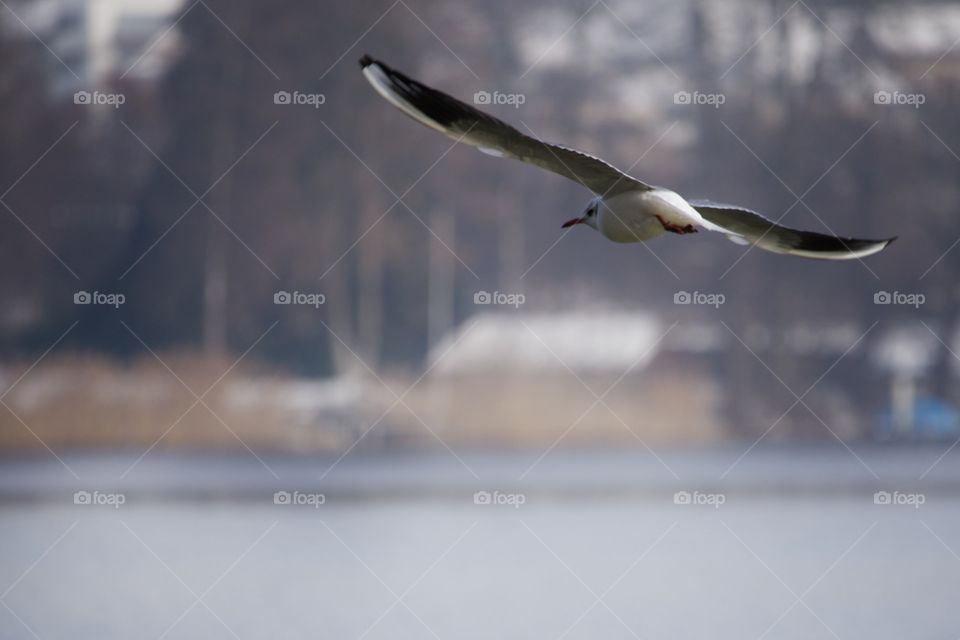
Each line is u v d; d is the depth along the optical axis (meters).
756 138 53.78
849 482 33.81
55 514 29.28
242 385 45.03
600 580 22.00
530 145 7.74
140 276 53.56
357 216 54.31
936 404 50.34
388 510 29.83
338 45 53.38
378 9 53.62
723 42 54.78
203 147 53.91
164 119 54.41
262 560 23.83
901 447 45.44
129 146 54.28
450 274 56.03
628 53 56.75
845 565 23.25
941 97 52.84
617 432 45.75
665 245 55.12
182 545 25.34
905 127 52.78
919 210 52.53
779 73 53.88
